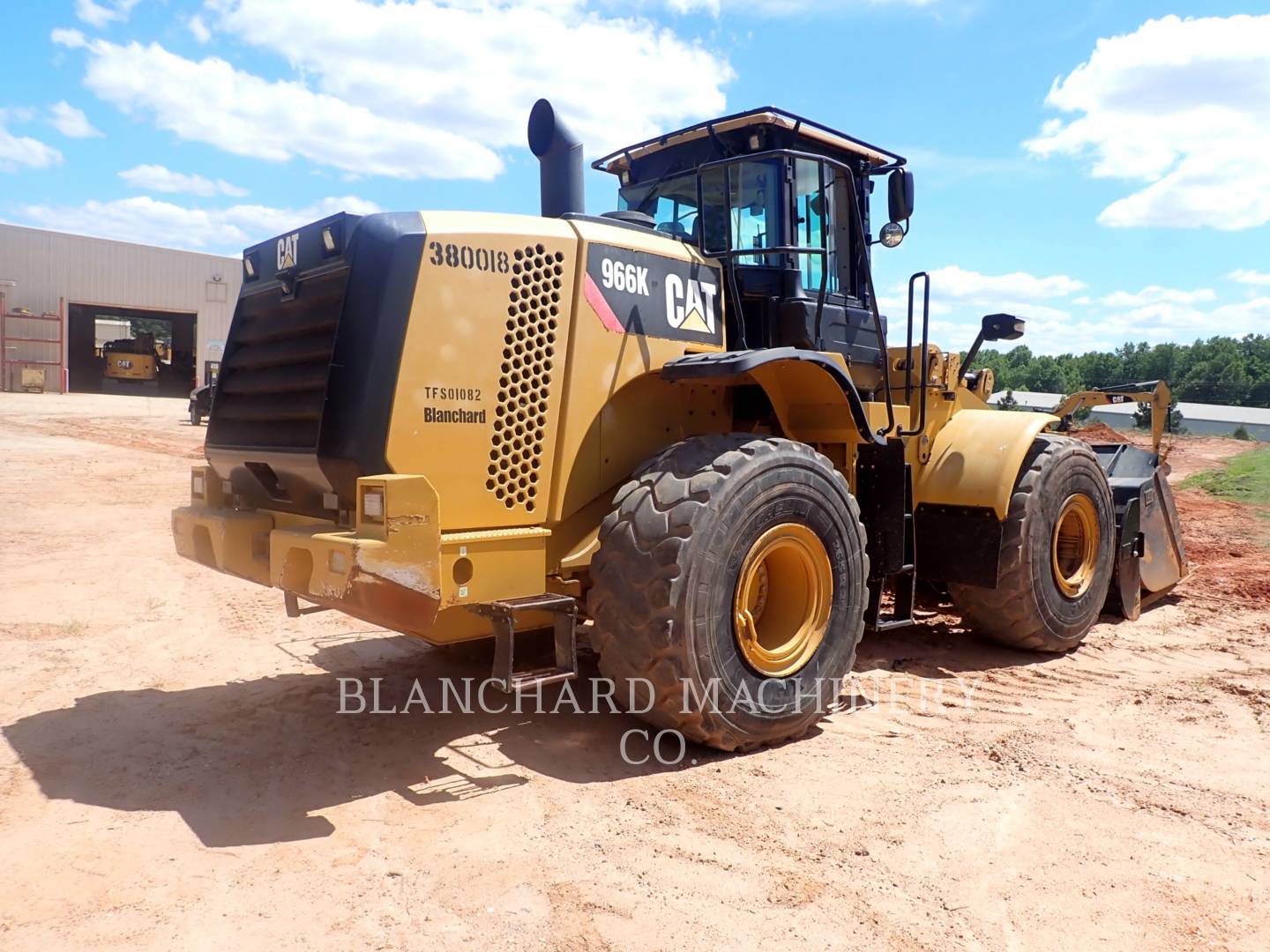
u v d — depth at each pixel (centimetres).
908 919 257
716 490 369
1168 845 302
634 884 275
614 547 374
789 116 474
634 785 352
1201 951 244
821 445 504
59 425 2195
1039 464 545
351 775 361
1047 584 546
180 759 375
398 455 344
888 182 523
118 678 486
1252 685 491
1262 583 773
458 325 357
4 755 378
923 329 485
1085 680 505
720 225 496
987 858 293
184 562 801
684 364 393
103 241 3703
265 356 410
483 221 372
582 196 463
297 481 382
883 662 538
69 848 297
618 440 415
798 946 244
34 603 645
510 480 374
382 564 317
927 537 553
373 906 262
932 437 562
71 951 239
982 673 517
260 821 319
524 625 388
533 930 250
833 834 310
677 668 360
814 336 486
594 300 397
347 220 350
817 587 416
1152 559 680
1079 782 355
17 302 3547
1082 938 249
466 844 301
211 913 258
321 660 520
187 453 1744
